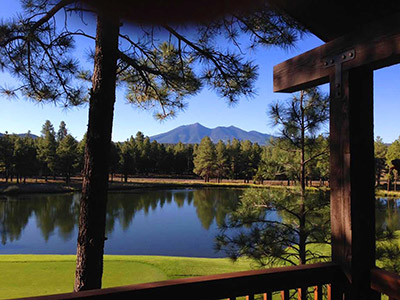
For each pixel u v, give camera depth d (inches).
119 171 1886.1
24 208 922.7
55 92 145.4
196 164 2172.7
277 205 160.4
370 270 60.4
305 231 153.9
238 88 138.1
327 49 66.8
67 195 1277.1
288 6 65.8
